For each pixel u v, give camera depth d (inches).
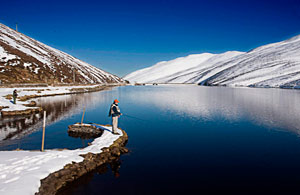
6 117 618.2
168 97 1359.5
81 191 216.5
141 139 403.2
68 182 231.5
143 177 248.1
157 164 283.9
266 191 217.5
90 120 589.6
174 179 242.5
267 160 301.4
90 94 1631.4
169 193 213.5
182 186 227.3
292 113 706.8
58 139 395.2
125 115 671.1
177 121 577.0
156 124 538.6
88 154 286.2
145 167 275.3
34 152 284.4
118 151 319.3
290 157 312.3
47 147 347.9
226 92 1899.6
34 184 195.3
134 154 321.7
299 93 1696.6
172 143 377.1
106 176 249.3
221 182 236.2
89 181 237.3
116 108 398.6
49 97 1328.7
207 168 273.3
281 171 264.7
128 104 967.6
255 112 727.7
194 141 392.5
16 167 223.5
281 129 486.3
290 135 435.5
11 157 253.4
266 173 259.3
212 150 342.0
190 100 1157.1
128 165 280.8
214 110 779.4
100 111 751.7
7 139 391.5
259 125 530.0
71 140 389.7
